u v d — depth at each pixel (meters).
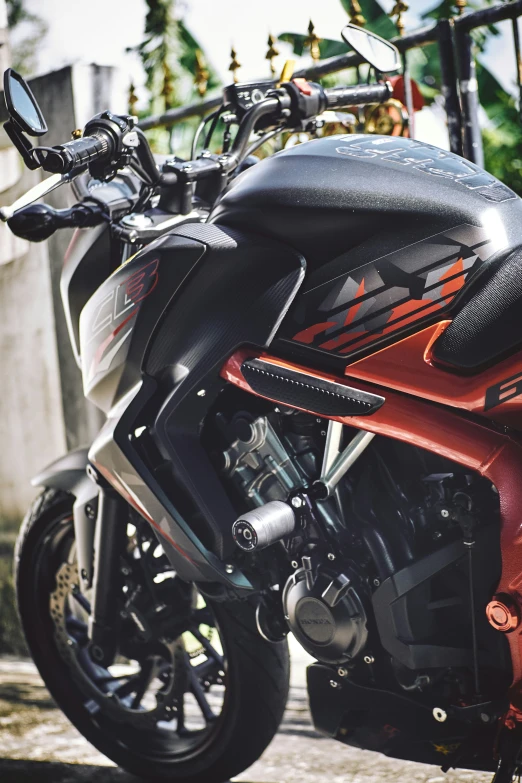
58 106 3.72
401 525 1.44
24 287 3.99
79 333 1.89
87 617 2.03
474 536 1.35
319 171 1.50
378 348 1.40
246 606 1.74
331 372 1.44
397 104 2.56
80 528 1.88
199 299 1.55
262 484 1.54
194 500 1.56
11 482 4.15
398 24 2.72
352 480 1.49
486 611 1.30
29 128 1.48
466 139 2.56
